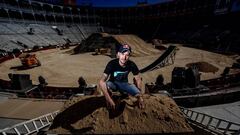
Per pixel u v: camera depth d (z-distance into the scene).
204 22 75.31
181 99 12.86
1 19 57.66
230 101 13.36
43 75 23.98
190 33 72.75
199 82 15.81
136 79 3.85
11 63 31.86
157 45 52.38
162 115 3.98
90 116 4.05
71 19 93.12
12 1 64.56
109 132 3.68
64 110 4.42
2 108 11.76
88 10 100.25
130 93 3.70
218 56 35.78
